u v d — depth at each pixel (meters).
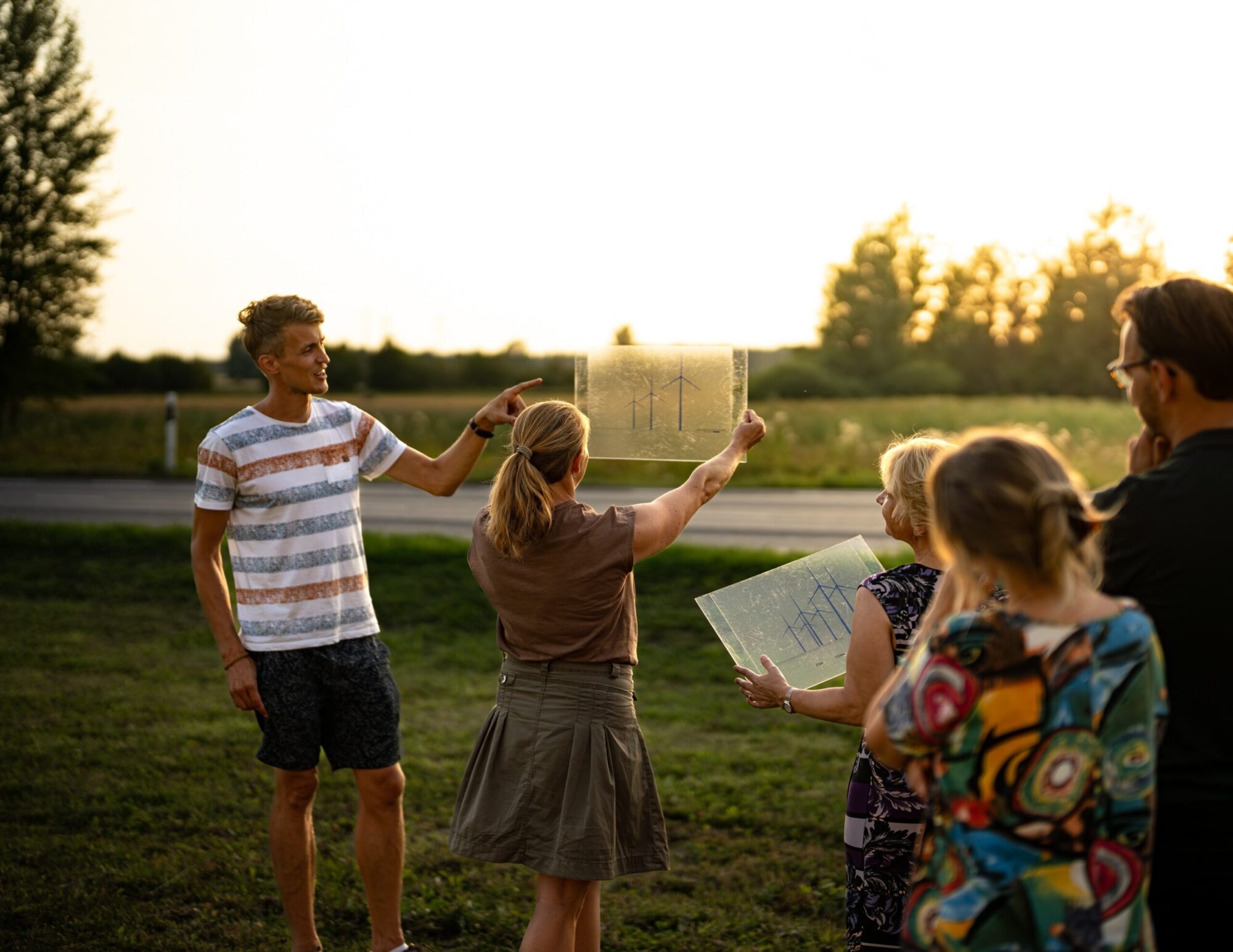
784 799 4.54
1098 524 1.59
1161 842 1.77
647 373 3.02
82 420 28.39
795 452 23.08
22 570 9.78
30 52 21.09
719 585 8.65
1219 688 1.74
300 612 3.13
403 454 3.44
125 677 6.52
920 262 51.72
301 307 3.15
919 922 1.61
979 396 46.56
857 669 2.35
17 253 21.86
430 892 3.67
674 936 3.38
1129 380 1.95
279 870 3.16
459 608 8.27
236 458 3.11
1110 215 44.31
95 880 3.69
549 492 2.61
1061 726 1.52
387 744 3.20
